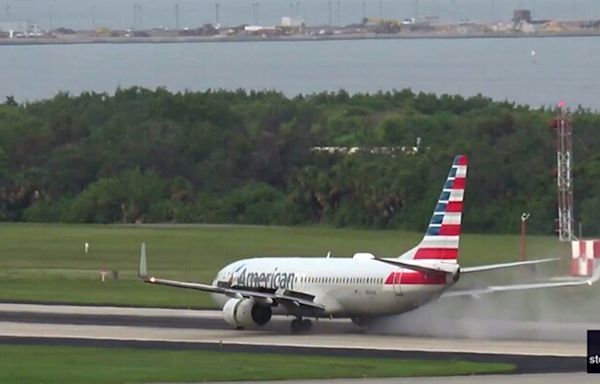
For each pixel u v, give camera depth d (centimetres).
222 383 17250
